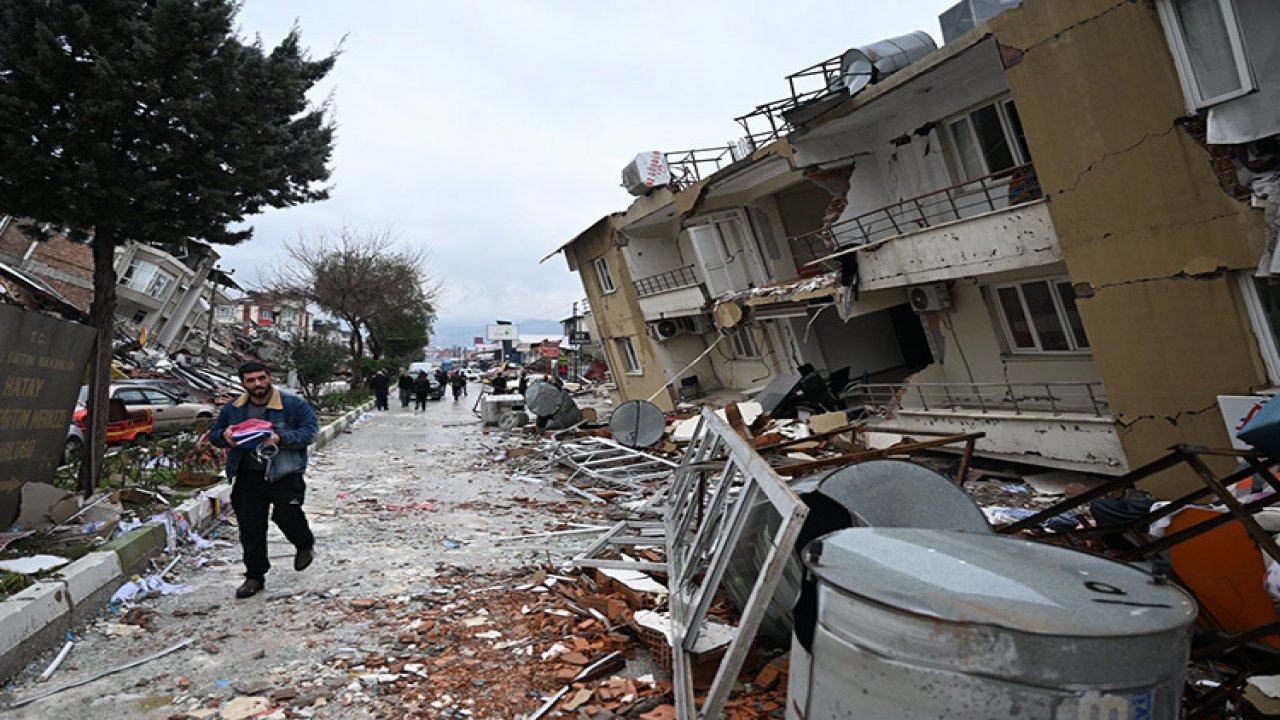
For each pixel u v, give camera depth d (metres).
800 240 16.06
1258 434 2.94
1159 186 7.05
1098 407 8.97
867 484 3.72
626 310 21.92
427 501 9.48
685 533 5.00
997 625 1.81
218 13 7.87
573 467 11.95
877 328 16.77
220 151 8.56
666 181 17.72
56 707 3.47
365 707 3.46
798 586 3.54
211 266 37.75
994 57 9.09
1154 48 6.84
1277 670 3.24
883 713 1.97
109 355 8.58
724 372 20.41
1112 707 1.78
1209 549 3.81
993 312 11.12
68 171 7.75
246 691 3.62
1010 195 9.77
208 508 7.47
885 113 11.44
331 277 33.75
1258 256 6.40
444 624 4.57
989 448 9.62
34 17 7.51
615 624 4.38
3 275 7.85
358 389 34.81
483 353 106.00
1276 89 6.08
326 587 5.45
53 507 5.64
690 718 2.81
